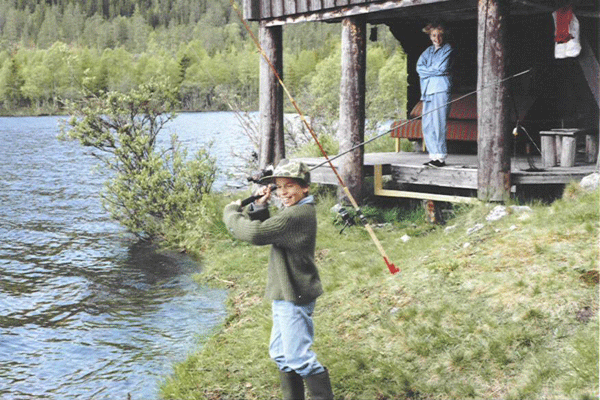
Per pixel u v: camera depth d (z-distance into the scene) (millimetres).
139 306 7422
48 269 9258
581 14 8133
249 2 10914
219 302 7363
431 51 9078
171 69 133000
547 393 4020
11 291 8211
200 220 10070
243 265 8508
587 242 5684
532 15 10422
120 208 11289
